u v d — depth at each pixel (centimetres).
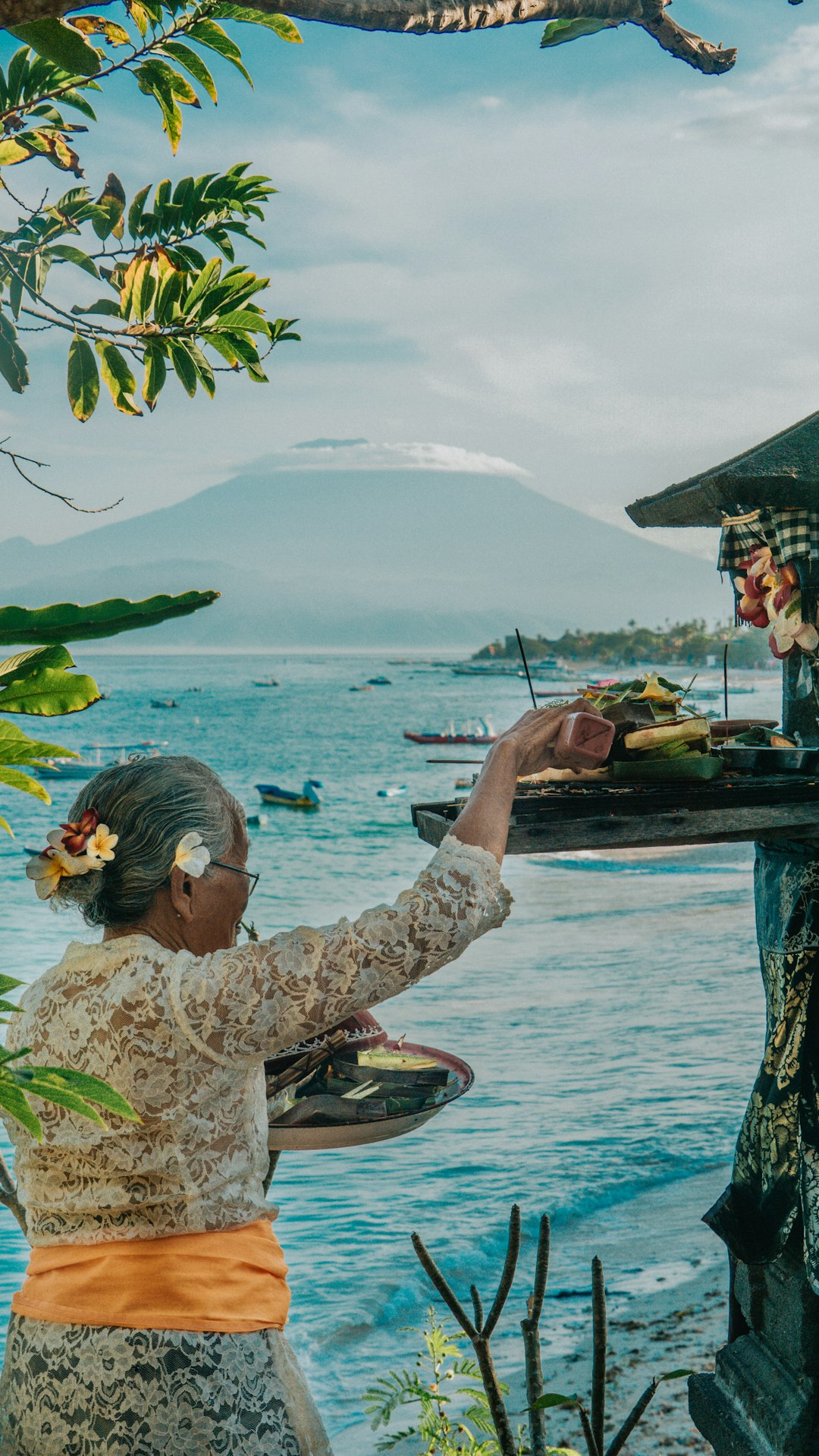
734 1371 251
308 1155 1313
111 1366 139
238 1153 148
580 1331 832
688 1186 1171
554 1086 1524
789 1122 229
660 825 185
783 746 225
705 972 2197
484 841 154
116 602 91
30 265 163
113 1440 137
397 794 6575
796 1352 236
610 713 192
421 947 141
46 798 116
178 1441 138
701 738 190
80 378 162
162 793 152
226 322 163
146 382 164
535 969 2262
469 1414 267
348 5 151
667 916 2798
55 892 150
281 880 4003
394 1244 1067
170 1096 141
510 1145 1305
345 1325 915
